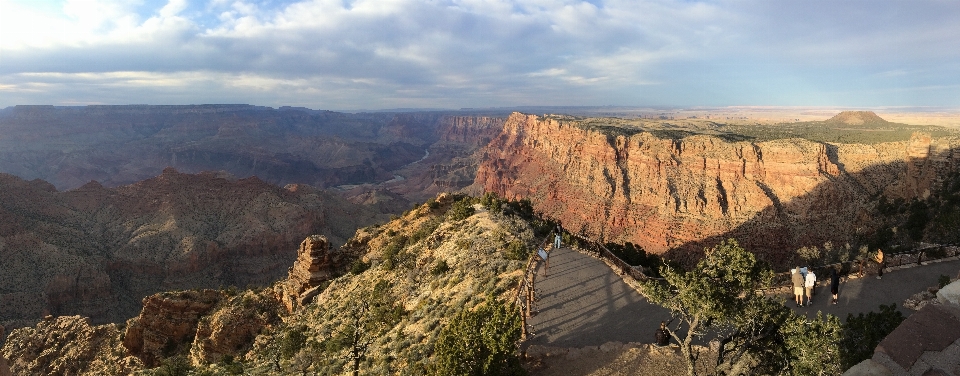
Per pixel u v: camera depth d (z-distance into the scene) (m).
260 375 42.94
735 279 18.08
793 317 18.42
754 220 126.31
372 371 30.09
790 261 107.62
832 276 29.39
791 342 17.86
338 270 71.62
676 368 21.98
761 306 18.41
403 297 45.97
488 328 21.00
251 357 53.09
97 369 60.56
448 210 81.75
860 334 19.78
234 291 70.25
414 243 67.44
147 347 62.34
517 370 20.94
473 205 76.62
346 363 35.66
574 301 30.05
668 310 28.20
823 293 31.00
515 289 31.92
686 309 20.11
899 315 20.42
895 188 109.12
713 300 17.72
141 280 149.75
